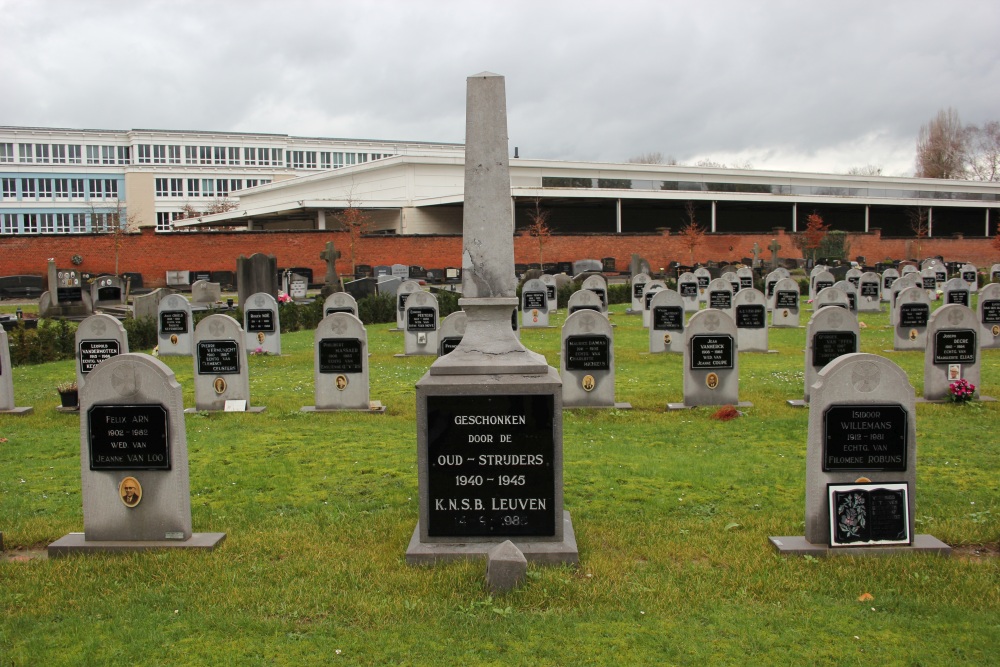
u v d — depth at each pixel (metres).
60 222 80.88
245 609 5.43
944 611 5.39
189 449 10.24
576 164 61.38
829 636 5.07
